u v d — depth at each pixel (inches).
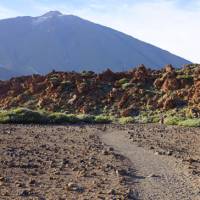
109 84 2335.1
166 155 716.7
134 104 2059.5
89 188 466.9
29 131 1097.4
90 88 2269.9
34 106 2285.9
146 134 1098.7
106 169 576.7
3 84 2669.8
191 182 519.8
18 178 498.9
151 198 442.9
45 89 2390.5
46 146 780.6
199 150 807.7
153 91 2171.5
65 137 968.9
